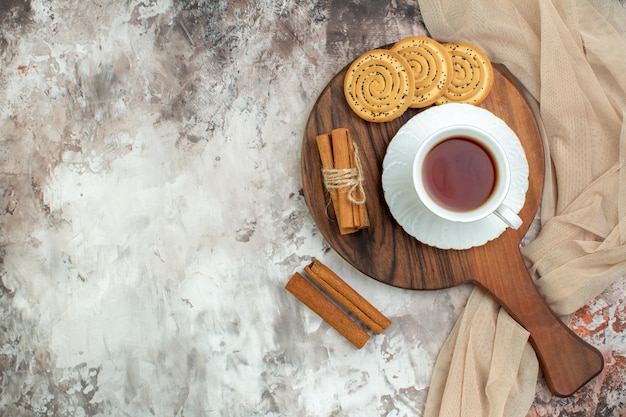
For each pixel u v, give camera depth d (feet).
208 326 2.91
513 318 2.78
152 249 2.92
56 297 2.93
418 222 2.61
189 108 2.92
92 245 2.92
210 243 2.90
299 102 2.91
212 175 2.91
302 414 2.89
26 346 2.94
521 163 2.62
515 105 2.74
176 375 2.91
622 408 2.87
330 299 2.88
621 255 2.76
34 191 2.94
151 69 2.93
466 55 2.72
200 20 2.93
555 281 2.78
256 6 2.93
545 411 2.87
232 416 2.91
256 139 2.90
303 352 2.89
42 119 2.94
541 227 2.85
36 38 2.94
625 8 2.86
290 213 2.89
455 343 2.83
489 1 2.79
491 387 2.76
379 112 2.66
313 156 2.72
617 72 2.79
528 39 2.80
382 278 2.72
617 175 2.77
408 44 2.70
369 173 2.72
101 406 2.93
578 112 2.79
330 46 2.91
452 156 2.54
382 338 2.88
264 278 2.89
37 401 2.94
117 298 2.92
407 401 2.88
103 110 2.93
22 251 2.94
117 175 2.92
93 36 2.94
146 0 2.93
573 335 2.75
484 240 2.63
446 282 2.73
